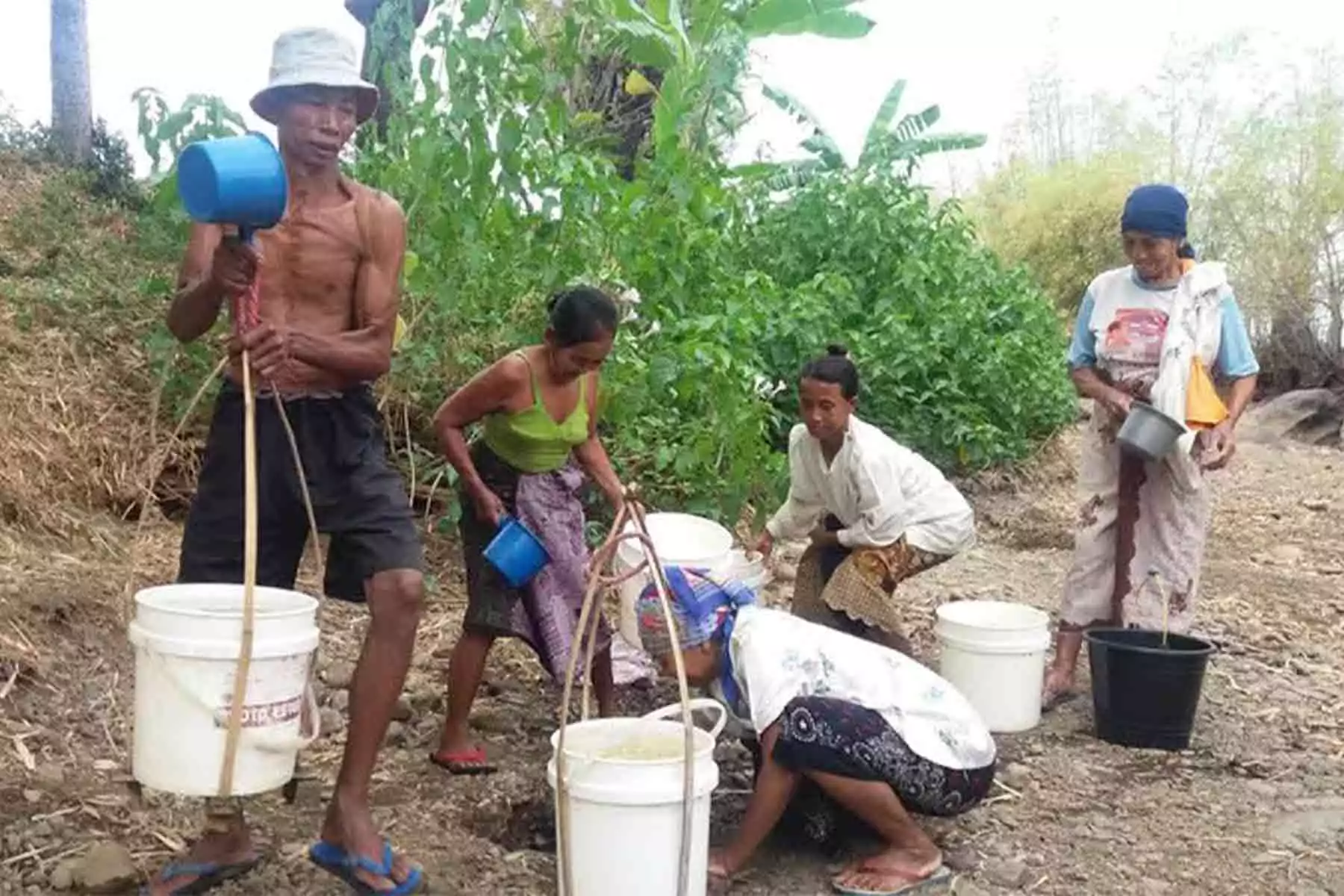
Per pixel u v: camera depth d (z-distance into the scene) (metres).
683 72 8.79
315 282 3.46
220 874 3.45
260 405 3.45
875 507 4.91
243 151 3.01
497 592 4.38
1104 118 22.05
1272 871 4.03
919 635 6.48
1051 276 20.33
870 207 10.84
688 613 3.90
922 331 10.34
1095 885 3.90
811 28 10.54
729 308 7.03
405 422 6.90
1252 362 5.50
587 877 3.31
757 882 3.84
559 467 4.47
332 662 5.37
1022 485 10.86
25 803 3.88
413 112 6.10
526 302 6.76
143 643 3.04
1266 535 9.93
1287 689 5.92
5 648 4.78
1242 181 18.17
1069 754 4.97
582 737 3.53
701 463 6.81
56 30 10.69
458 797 4.24
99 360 7.26
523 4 6.91
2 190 9.42
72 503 6.38
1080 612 5.68
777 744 3.69
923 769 3.71
